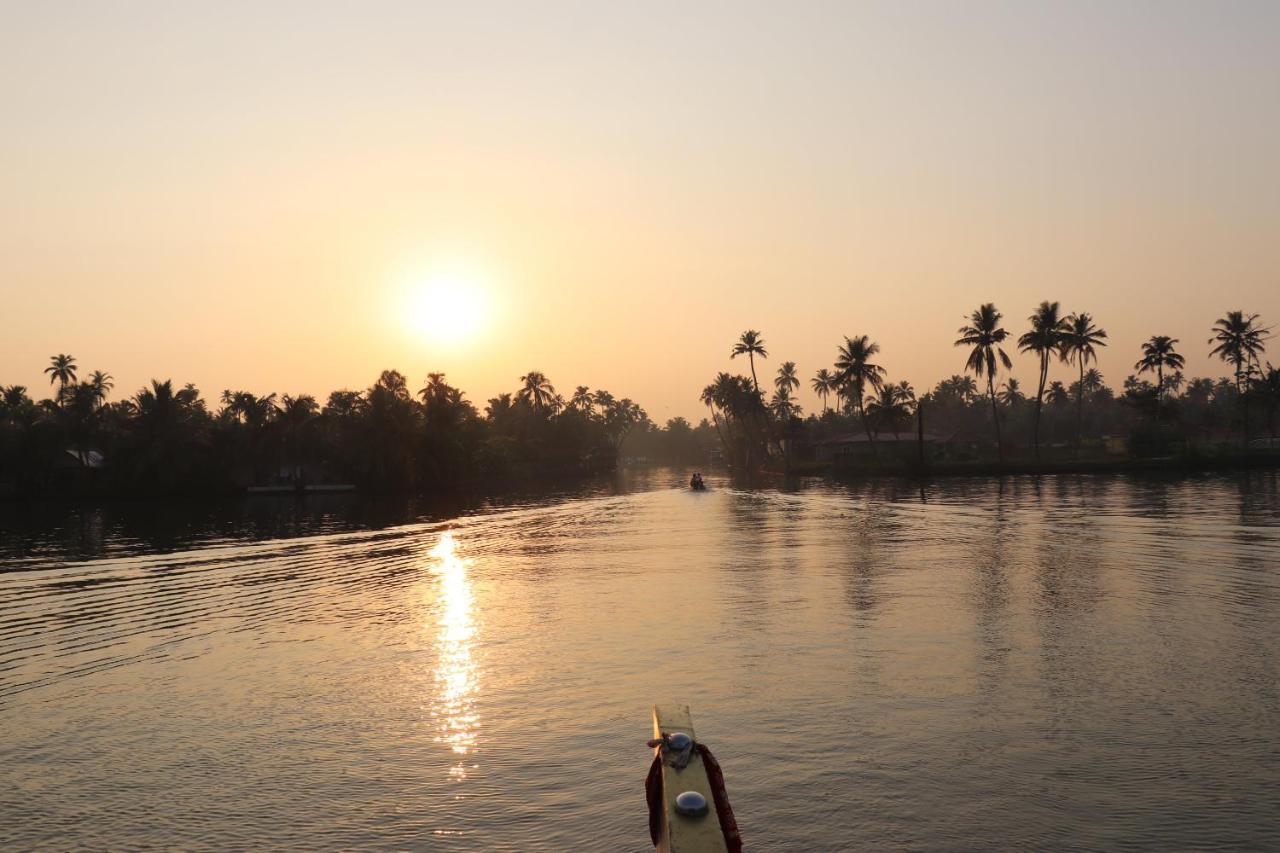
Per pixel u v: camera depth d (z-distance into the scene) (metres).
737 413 160.38
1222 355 124.06
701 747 6.03
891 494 70.62
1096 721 11.58
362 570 30.45
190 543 41.59
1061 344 112.69
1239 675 13.57
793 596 22.19
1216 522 38.06
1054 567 25.91
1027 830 8.52
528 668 15.41
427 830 8.91
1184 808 8.91
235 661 16.67
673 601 22.06
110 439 96.31
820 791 9.56
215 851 8.61
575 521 53.81
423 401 118.38
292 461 103.88
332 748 11.45
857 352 128.00
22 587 27.33
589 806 9.37
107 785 10.37
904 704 12.55
